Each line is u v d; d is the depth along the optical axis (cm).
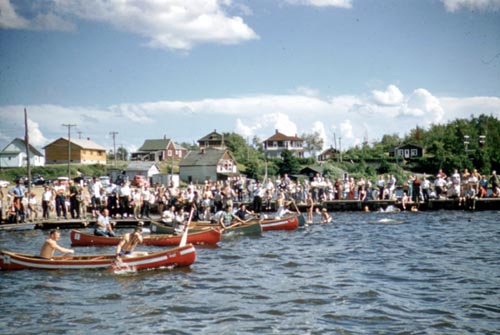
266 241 2852
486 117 13712
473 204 4178
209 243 2750
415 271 2027
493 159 9869
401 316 1471
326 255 2397
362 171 10088
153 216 4038
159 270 2069
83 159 11206
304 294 1703
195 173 10181
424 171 10381
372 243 2731
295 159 10538
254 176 10194
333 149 15088
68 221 3531
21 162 11031
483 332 1343
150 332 1366
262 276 1969
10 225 3344
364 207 4447
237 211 3262
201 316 1489
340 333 1349
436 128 15150
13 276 1970
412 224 3522
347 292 1720
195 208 3734
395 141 16362
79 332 1372
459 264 2148
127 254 2069
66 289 1786
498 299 1623
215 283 1861
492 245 2603
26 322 1452
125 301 1641
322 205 4462
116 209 3734
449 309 1528
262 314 1502
